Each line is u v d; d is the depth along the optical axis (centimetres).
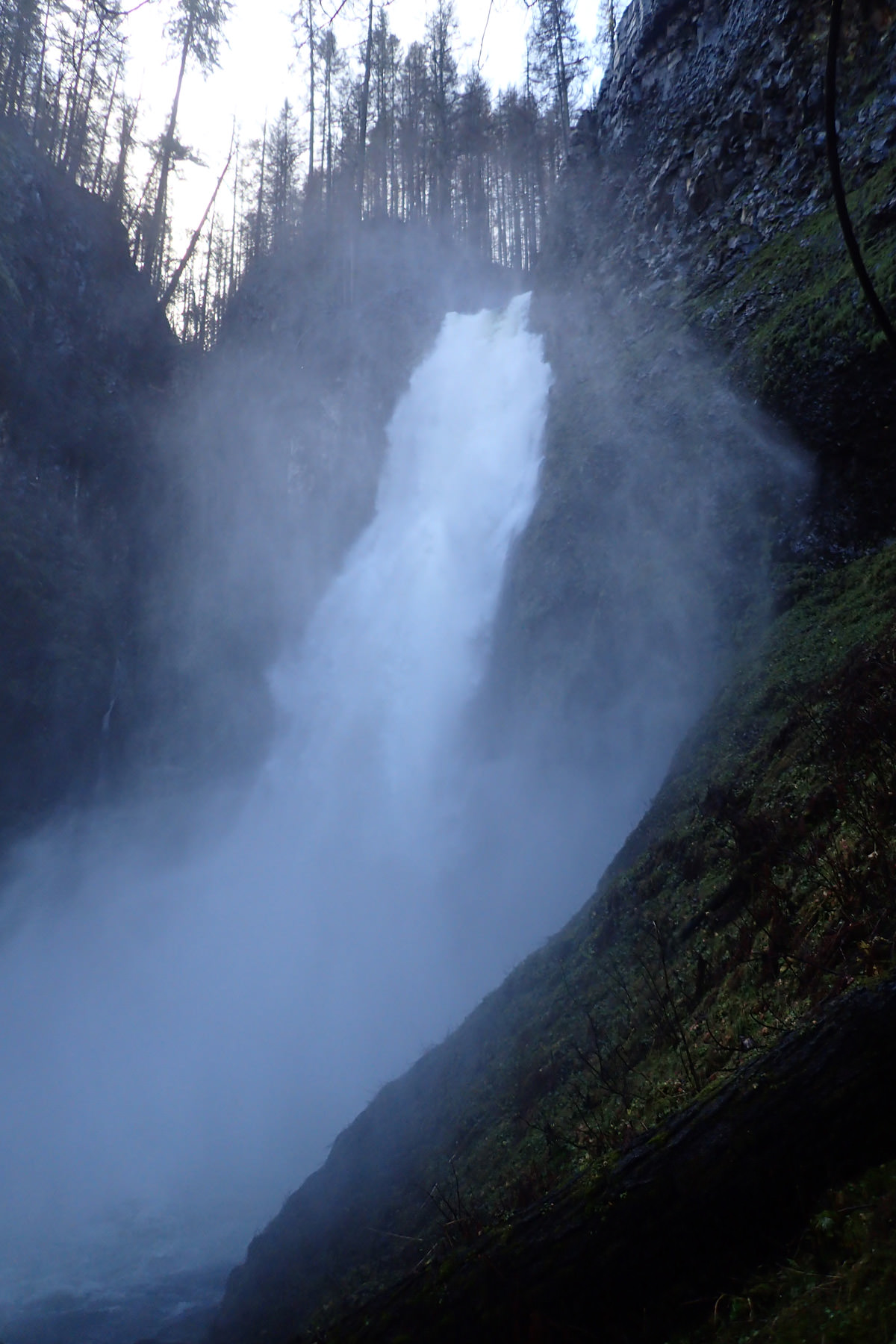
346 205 4341
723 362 1684
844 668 848
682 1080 477
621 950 750
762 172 1894
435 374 3359
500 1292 307
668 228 2172
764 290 1672
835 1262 258
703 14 2217
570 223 2705
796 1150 290
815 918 517
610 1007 674
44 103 3359
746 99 1967
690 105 2202
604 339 2248
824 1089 295
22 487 2680
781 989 483
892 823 532
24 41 2030
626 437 1878
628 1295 292
